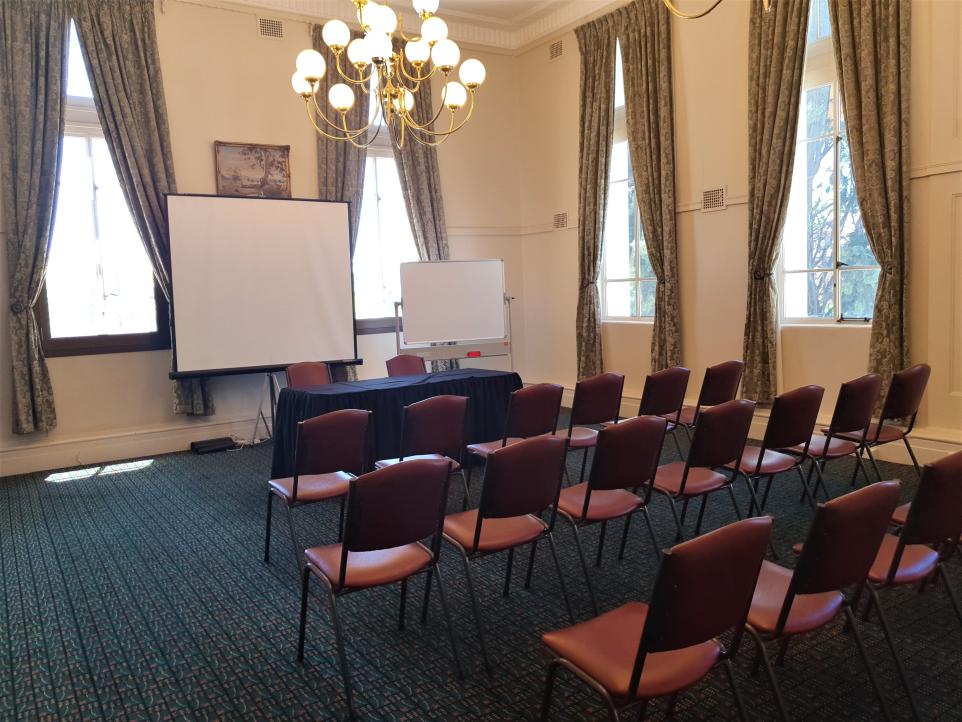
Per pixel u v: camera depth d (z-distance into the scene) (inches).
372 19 156.5
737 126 233.8
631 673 68.4
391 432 192.2
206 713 94.5
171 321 237.5
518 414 157.5
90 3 229.5
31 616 125.9
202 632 117.5
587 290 291.6
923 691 92.1
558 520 161.8
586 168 285.7
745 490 177.8
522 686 97.7
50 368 234.2
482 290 274.4
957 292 183.0
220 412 262.1
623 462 113.4
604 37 273.1
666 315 257.4
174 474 220.7
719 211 241.9
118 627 120.6
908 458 192.2
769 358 226.5
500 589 128.6
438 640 111.2
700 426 121.2
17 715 96.0
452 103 171.9
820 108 215.6
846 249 212.4
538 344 329.1
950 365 185.9
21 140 219.6
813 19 214.4
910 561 92.7
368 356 293.3
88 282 240.8
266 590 133.0
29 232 221.1
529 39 309.6
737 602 70.1
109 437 240.7
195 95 251.3
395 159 290.5
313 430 130.0
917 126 185.9
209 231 241.8
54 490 206.7
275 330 253.4
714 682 96.3
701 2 240.1
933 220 185.6
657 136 256.4
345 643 111.4
